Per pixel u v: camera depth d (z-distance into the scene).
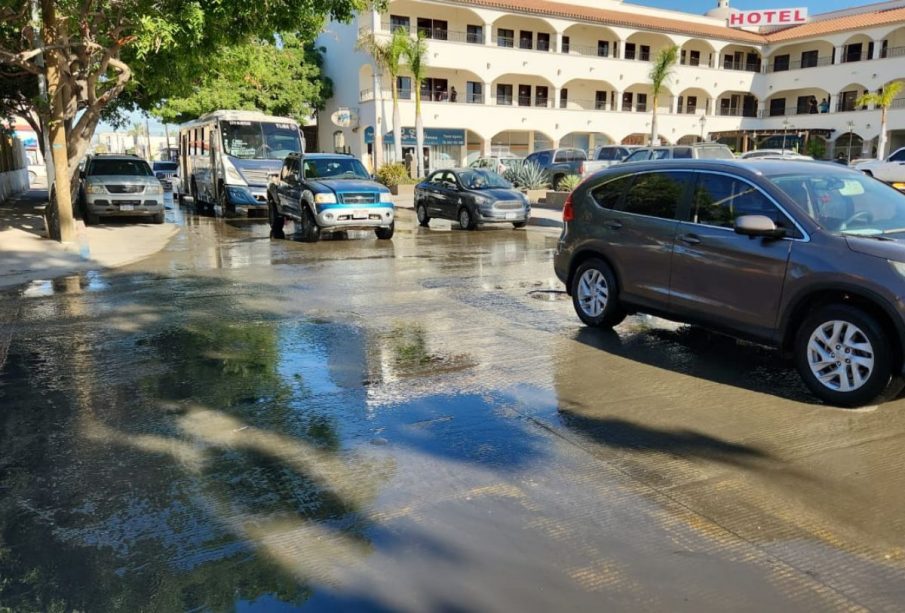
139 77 17.97
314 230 15.70
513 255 13.85
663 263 6.79
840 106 48.25
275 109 42.25
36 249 14.42
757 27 53.94
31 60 15.51
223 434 4.91
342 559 3.39
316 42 46.06
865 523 3.72
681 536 3.60
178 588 3.17
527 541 3.55
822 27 48.09
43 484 4.17
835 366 5.39
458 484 4.16
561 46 44.72
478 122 42.19
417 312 8.75
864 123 44.47
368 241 16.28
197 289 10.38
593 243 7.62
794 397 5.65
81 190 21.67
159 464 4.43
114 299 9.66
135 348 7.13
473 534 3.61
